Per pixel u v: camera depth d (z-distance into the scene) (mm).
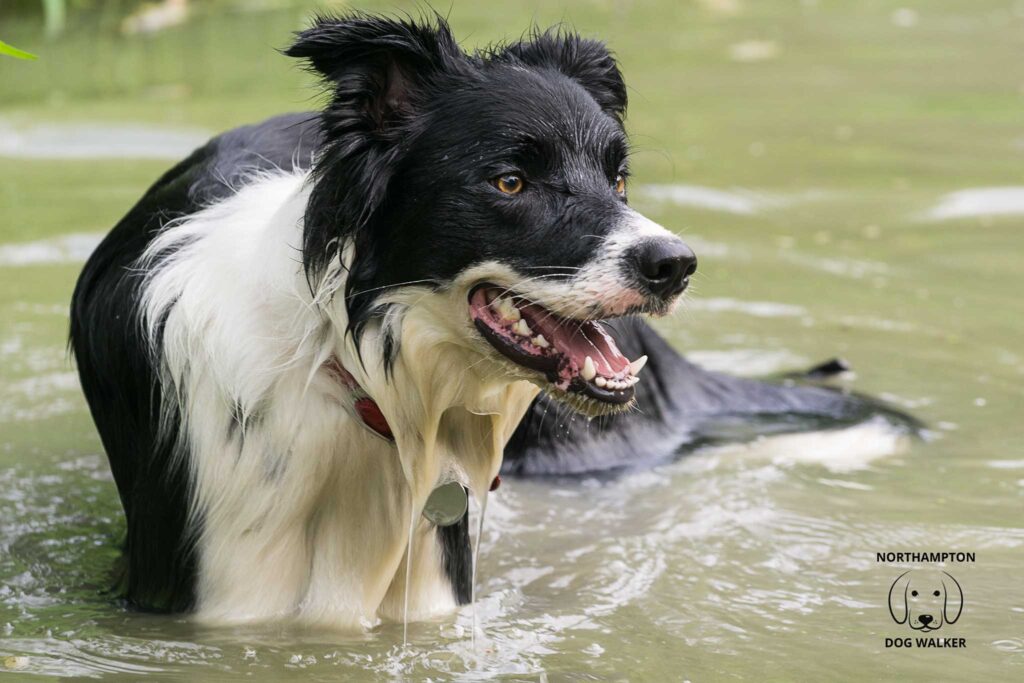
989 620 7254
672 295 6527
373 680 6590
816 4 27812
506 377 6895
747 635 7078
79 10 26531
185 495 7270
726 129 17938
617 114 7672
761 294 12391
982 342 11312
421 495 7168
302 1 26828
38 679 6527
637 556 8109
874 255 13320
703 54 22906
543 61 7395
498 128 6621
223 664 6738
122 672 6625
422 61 6793
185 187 8070
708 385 10492
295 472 7129
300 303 6957
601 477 9391
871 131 17859
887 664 6746
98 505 8734
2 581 7746
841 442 9758
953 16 26328
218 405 7121
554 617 7348
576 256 6508
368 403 7062
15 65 22172
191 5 27016
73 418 9836
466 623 7309
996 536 8273
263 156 8273
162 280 7422
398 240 6688
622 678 6582
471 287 6715
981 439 9688
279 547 7285
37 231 13484
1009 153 16750
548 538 8438
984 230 14008
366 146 6652
